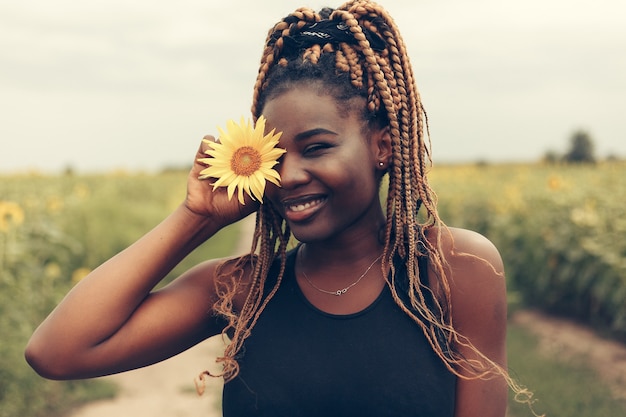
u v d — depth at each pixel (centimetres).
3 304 519
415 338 145
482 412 149
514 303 775
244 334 150
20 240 701
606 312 713
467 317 151
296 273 155
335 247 151
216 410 516
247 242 1454
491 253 154
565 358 578
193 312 157
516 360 565
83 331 149
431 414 142
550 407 462
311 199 144
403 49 155
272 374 148
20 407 479
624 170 1231
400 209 153
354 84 145
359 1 154
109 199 1325
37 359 151
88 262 911
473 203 1097
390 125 150
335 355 145
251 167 146
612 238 711
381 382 143
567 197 866
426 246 153
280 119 145
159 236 155
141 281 152
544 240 804
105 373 155
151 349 155
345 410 144
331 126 142
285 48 148
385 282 150
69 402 520
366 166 146
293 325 150
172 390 560
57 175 2309
